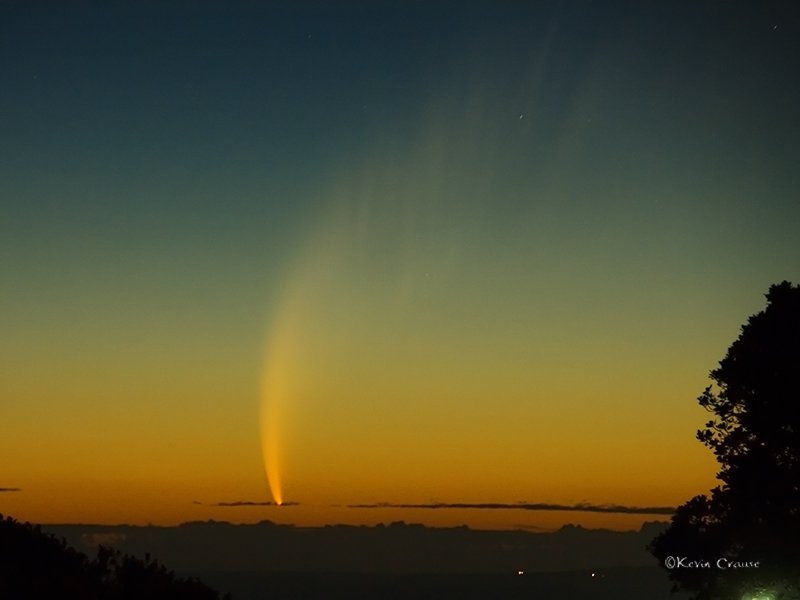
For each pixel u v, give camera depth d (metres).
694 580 32.72
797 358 31.41
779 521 30.67
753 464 31.50
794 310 32.25
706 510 33.12
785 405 31.25
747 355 32.09
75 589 19.73
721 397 33.12
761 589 30.88
